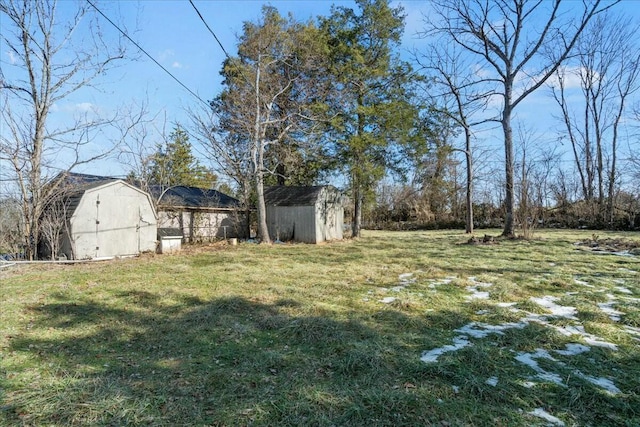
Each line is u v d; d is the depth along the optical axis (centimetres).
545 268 736
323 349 329
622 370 283
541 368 287
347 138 1597
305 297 518
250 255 1055
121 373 284
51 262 873
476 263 822
